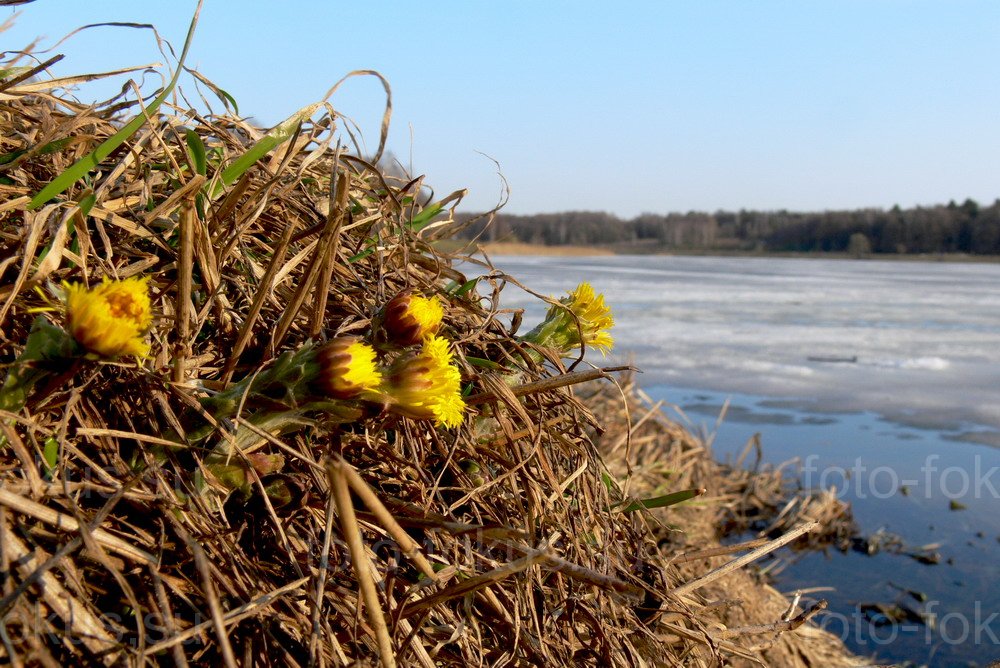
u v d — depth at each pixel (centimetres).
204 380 99
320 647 84
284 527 97
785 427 474
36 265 98
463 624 97
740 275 2386
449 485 122
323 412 97
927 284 2070
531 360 130
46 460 85
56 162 117
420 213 160
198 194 112
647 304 1231
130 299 75
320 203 139
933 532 321
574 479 129
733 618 198
